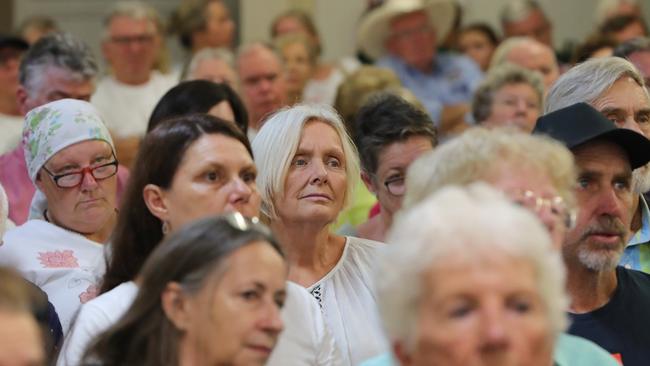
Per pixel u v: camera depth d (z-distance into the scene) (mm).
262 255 6059
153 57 15445
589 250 7328
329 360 7559
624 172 7367
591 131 7289
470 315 5332
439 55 18000
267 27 20844
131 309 6133
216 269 6012
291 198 8398
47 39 11453
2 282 5113
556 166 6363
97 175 9383
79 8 21453
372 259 8609
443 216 5453
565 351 6680
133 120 15117
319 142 8484
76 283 9164
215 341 6000
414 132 9852
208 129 7633
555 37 21031
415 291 5414
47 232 9391
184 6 17953
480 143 6402
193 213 7508
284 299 6184
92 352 6148
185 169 7539
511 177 6266
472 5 20969
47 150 9344
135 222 7691
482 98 13352
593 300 7516
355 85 12789
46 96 11289
